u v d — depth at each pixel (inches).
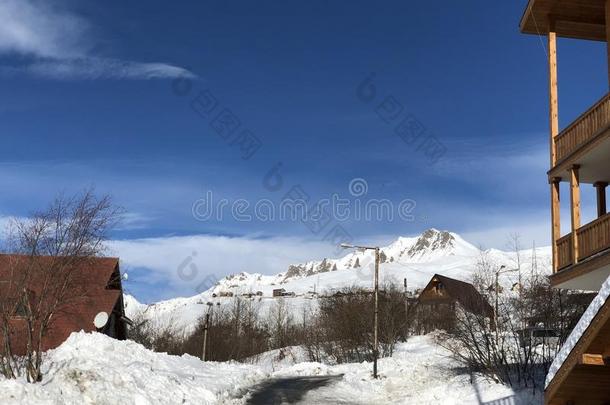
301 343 2682.1
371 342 2007.9
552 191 775.7
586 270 679.1
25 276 741.9
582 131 718.5
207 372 1197.7
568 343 419.8
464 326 1206.9
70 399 667.4
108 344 1097.4
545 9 802.8
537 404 836.0
